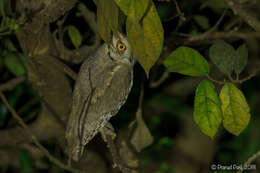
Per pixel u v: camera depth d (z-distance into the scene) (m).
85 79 7.99
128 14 3.91
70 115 8.04
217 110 5.11
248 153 13.89
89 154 11.38
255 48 11.63
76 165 10.96
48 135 10.96
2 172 13.30
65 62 8.69
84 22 9.35
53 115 9.37
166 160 13.87
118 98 8.34
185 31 9.54
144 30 4.09
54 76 8.16
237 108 5.16
